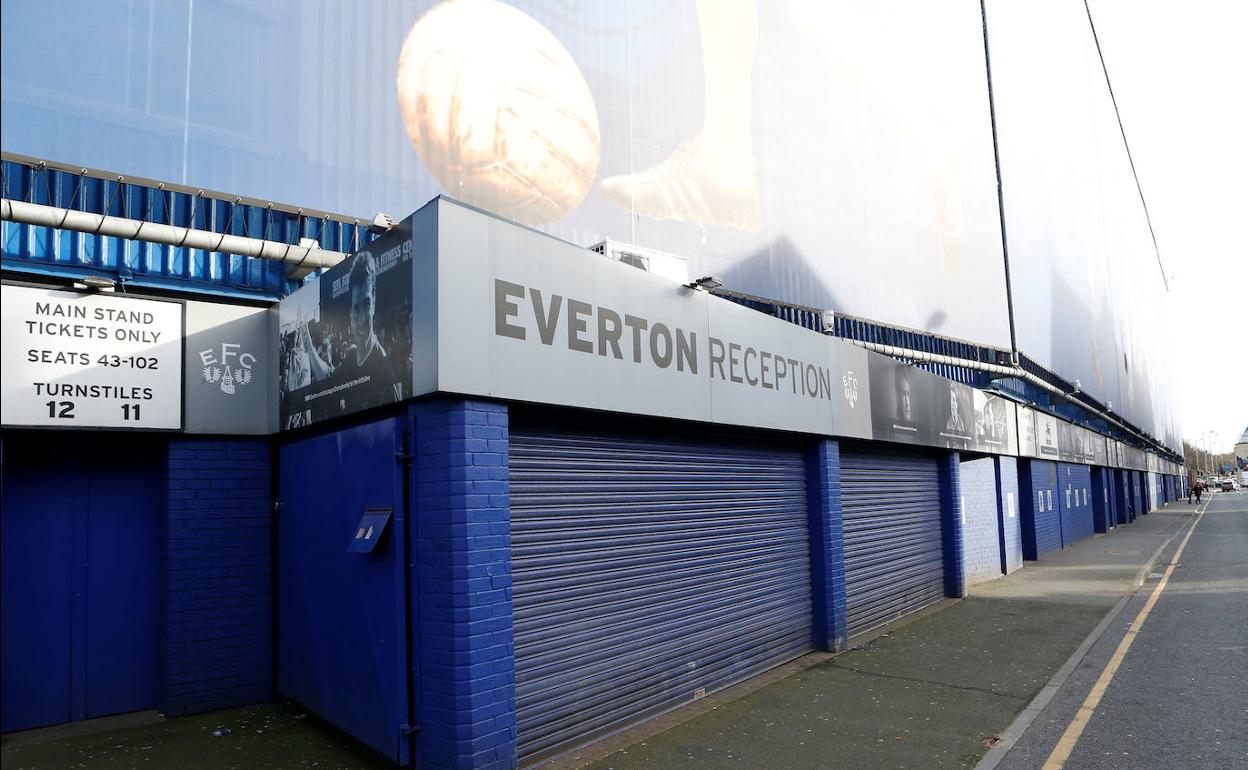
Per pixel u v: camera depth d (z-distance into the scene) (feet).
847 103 52.19
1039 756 19.22
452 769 16.51
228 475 24.44
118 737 20.92
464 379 17.17
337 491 21.04
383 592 18.56
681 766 18.60
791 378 30.25
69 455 23.11
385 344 18.67
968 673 27.63
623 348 21.90
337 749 19.67
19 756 19.43
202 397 23.80
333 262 26.48
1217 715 22.29
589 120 34.14
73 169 21.48
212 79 24.02
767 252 43.62
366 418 20.65
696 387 24.72
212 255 26.35
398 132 27.76
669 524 24.04
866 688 25.66
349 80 26.78
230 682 23.73
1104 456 117.08
